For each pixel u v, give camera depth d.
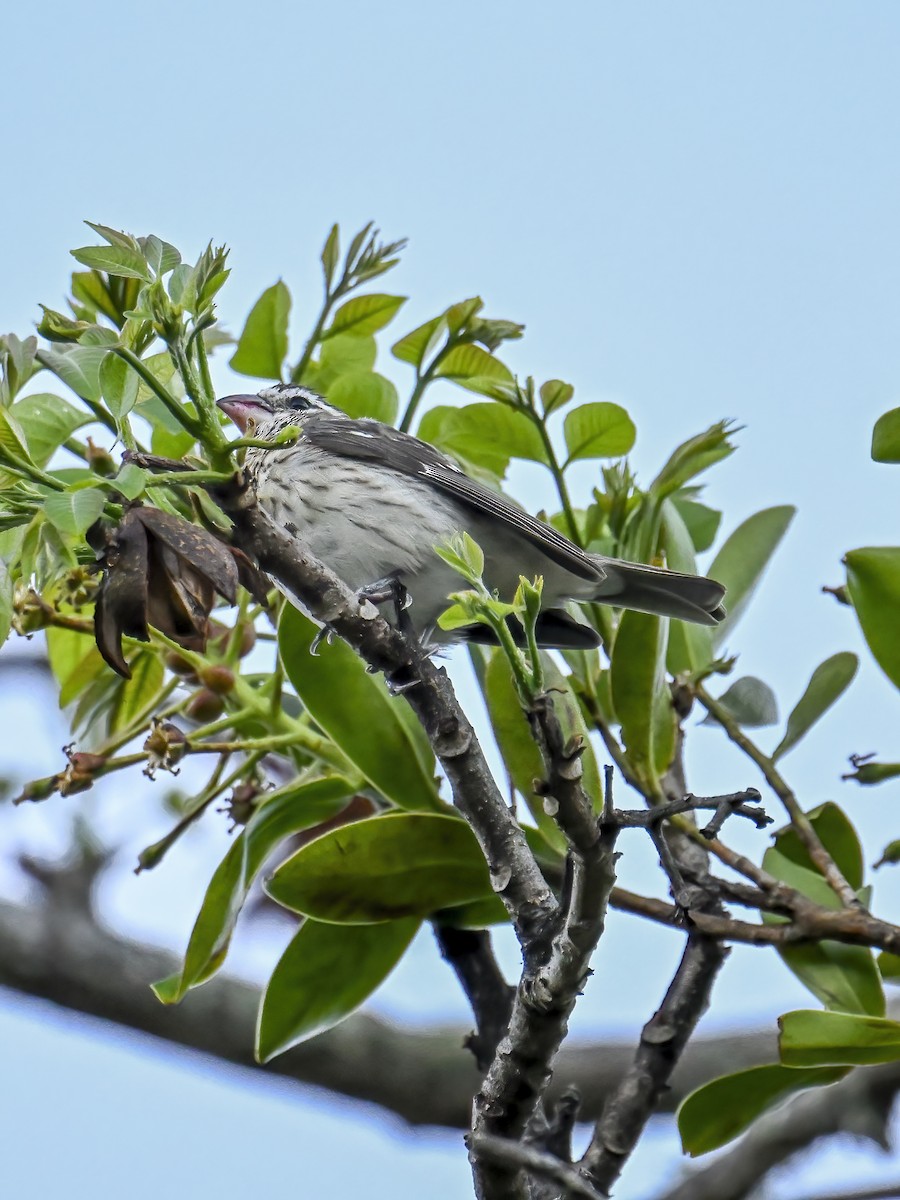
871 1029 7.75
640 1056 8.49
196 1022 13.88
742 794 6.55
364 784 9.20
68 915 14.03
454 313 9.84
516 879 7.16
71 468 9.01
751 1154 12.62
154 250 6.92
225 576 6.78
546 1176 6.36
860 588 9.17
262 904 12.37
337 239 9.75
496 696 8.94
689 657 10.13
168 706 10.80
